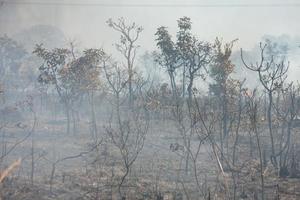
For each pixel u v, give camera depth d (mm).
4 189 13352
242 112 20516
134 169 17281
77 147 22594
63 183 14680
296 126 27281
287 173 17375
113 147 21922
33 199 12680
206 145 23031
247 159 19656
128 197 13383
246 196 13734
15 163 8703
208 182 15406
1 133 26750
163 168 17656
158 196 13227
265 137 25734
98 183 14523
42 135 27266
